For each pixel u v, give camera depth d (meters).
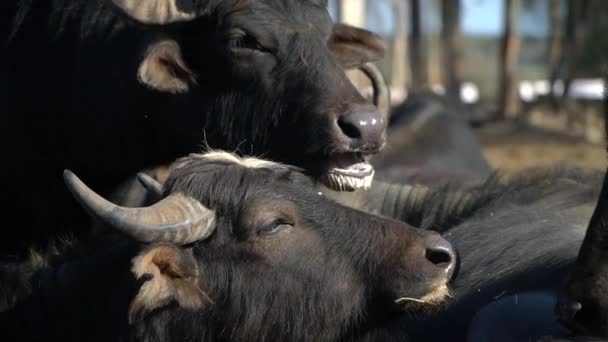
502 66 57.69
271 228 9.88
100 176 13.93
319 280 9.91
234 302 9.95
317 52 11.99
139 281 9.50
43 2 14.31
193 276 9.59
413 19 61.72
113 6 12.54
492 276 12.02
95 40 13.67
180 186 9.90
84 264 10.27
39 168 14.22
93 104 13.62
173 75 12.46
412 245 9.82
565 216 13.09
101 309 10.02
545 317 10.69
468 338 11.03
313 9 12.34
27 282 10.58
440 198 13.97
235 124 12.21
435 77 83.75
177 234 9.51
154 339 9.89
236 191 9.85
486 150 40.03
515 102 57.25
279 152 11.86
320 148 11.43
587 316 9.49
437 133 23.06
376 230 9.96
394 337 10.71
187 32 12.52
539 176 14.58
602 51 57.12
